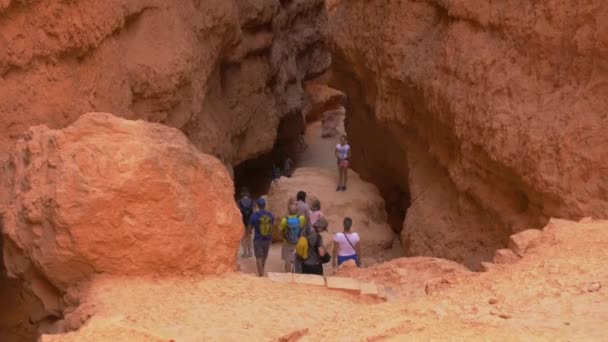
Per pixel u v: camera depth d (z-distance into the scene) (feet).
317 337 18.74
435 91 42.04
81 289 23.21
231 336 20.13
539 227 35.04
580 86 33.60
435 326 17.61
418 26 46.55
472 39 39.93
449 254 42.14
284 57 73.82
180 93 46.68
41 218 23.25
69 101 35.19
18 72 33.01
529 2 36.22
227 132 57.93
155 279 23.75
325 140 88.84
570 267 20.99
